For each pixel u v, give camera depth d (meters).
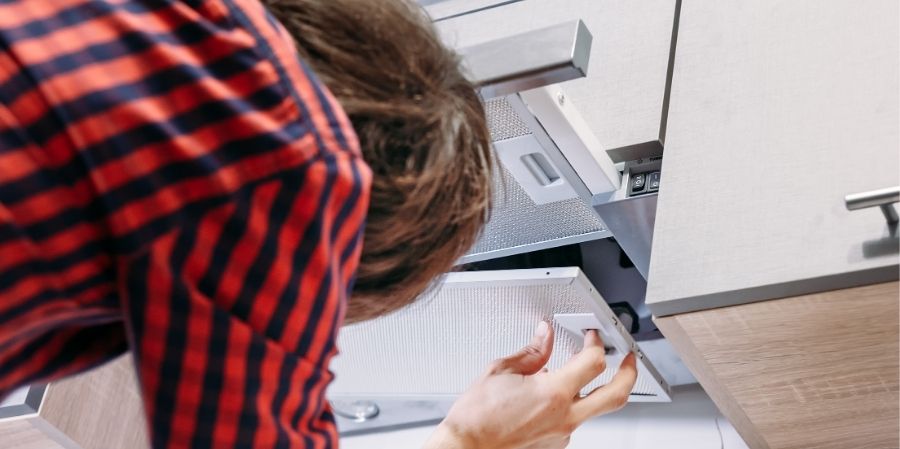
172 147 0.59
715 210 1.09
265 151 0.61
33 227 0.58
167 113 0.60
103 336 0.71
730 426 1.63
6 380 0.66
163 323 0.60
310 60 0.69
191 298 0.60
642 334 1.58
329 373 0.69
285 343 0.64
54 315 0.61
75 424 1.44
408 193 0.69
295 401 0.66
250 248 0.61
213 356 0.62
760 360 1.10
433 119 0.69
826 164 1.07
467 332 1.39
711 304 1.04
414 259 0.75
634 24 1.36
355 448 1.87
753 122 1.15
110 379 1.51
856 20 1.19
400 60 0.69
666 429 1.67
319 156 0.62
